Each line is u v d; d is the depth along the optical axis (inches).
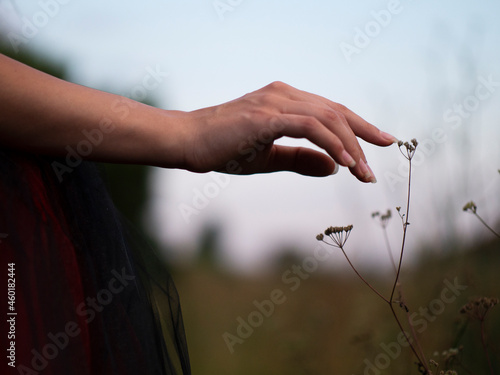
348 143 27.5
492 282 47.6
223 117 27.4
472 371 42.1
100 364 27.2
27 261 26.6
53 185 28.1
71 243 27.9
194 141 27.2
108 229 29.1
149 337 28.9
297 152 30.7
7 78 25.6
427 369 35.9
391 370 45.3
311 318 62.1
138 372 28.2
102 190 29.5
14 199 26.8
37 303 26.5
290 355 57.8
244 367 66.4
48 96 26.0
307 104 27.5
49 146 26.4
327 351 56.2
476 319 39.9
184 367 30.9
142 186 148.2
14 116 25.7
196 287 113.0
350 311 59.9
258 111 27.3
